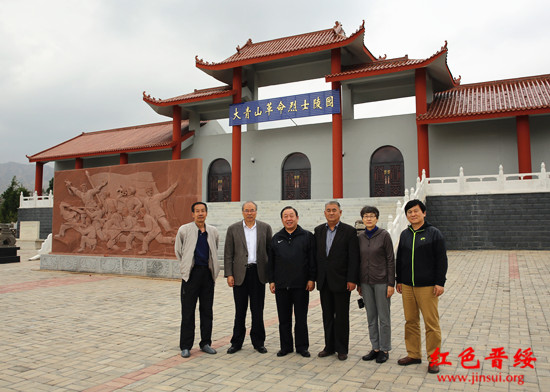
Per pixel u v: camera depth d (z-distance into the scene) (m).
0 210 44.06
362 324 7.23
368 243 5.48
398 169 23.61
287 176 26.44
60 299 9.88
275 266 5.76
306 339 5.68
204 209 6.08
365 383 4.62
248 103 25.14
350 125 24.62
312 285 5.70
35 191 32.78
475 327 6.80
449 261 14.52
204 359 5.55
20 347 6.15
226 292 10.47
